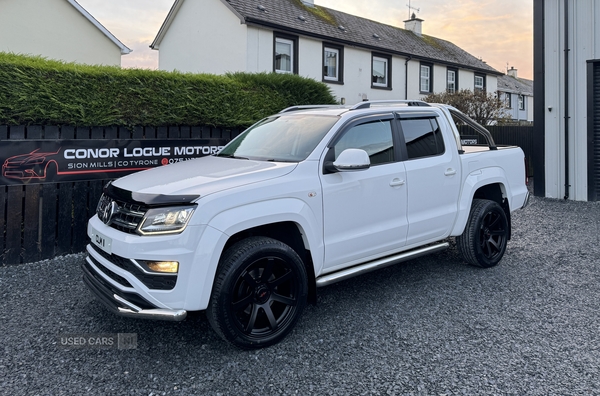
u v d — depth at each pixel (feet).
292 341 11.69
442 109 16.90
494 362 10.54
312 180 12.23
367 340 11.71
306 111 15.75
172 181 11.58
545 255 19.34
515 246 20.88
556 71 32.94
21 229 17.78
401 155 14.70
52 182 18.22
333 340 11.73
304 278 11.87
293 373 10.16
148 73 20.40
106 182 19.63
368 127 14.15
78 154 18.78
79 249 19.19
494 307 13.79
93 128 19.25
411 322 12.76
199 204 10.35
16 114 17.02
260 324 11.60
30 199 17.79
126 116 19.84
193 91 21.75
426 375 10.02
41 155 17.89
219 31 51.13
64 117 18.17
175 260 10.05
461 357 10.79
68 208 18.74
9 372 10.12
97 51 58.03
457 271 17.25
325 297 14.73
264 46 50.14
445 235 16.08
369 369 10.30
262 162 12.94
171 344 11.55
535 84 33.81
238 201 10.81
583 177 32.48
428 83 71.67
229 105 22.97
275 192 11.42
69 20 55.01
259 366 10.47
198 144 22.38
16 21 50.55
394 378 9.91
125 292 10.42
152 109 20.49
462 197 16.42
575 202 32.07
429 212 15.28
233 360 10.74
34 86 17.33
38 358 10.75
